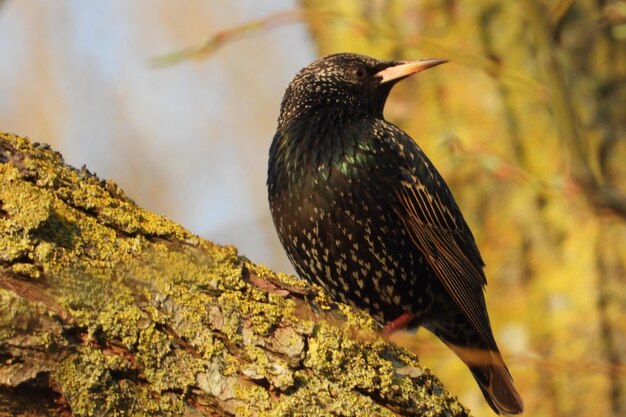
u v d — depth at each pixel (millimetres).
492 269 12000
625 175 11742
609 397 11406
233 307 6191
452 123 12047
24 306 5629
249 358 6109
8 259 5793
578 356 11555
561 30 11953
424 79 12195
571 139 7332
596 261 11719
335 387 6238
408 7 12039
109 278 5965
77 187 6312
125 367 5777
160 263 6113
